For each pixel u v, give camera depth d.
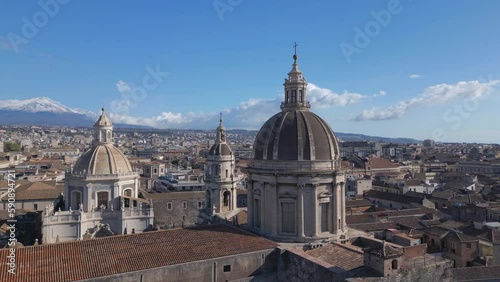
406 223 103.62
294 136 61.75
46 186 136.12
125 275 46.84
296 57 67.75
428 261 49.97
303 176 59.81
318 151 61.56
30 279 43.16
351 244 58.81
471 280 68.25
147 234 56.62
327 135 63.50
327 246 55.78
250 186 65.94
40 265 45.94
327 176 61.16
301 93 66.56
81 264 47.22
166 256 51.03
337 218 62.03
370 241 60.12
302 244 58.62
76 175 97.75
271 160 61.91
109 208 99.06
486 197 145.00
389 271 45.78
